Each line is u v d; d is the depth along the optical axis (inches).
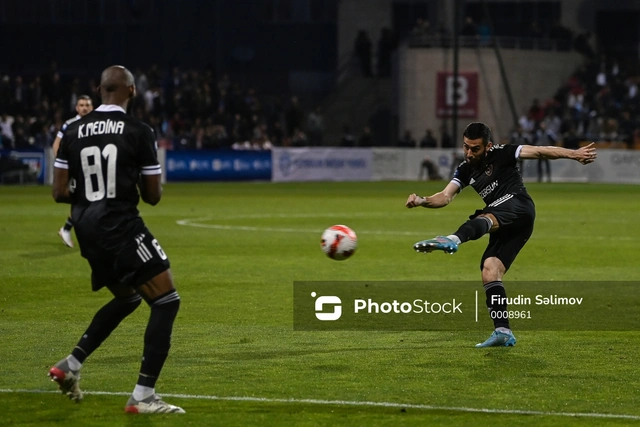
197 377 662.5
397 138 4505.4
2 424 549.3
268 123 4360.2
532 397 609.0
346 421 555.5
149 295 568.4
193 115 4042.8
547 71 4488.2
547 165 4001.0
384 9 4808.1
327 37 4879.4
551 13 4817.9
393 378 660.1
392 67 4520.2
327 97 4714.6
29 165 3444.9
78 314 912.9
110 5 4847.4
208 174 3745.1
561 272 1223.5
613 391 625.3
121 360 714.2
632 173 3919.8
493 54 4343.0
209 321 880.9
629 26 4820.4
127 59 4872.0
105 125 572.7
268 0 4869.6
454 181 779.4
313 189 3257.9
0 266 1259.8
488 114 4362.7
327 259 1350.9
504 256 768.9
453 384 643.5
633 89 4237.2
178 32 4857.3
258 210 2297.0
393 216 2140.7
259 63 4899.1
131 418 561.0
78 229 571.5
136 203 578.9
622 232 1784.0
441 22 4453.7
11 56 4859.7
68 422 553.3
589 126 4156.0
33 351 745.6
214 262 1315.2
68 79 4842.5
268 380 653.9
